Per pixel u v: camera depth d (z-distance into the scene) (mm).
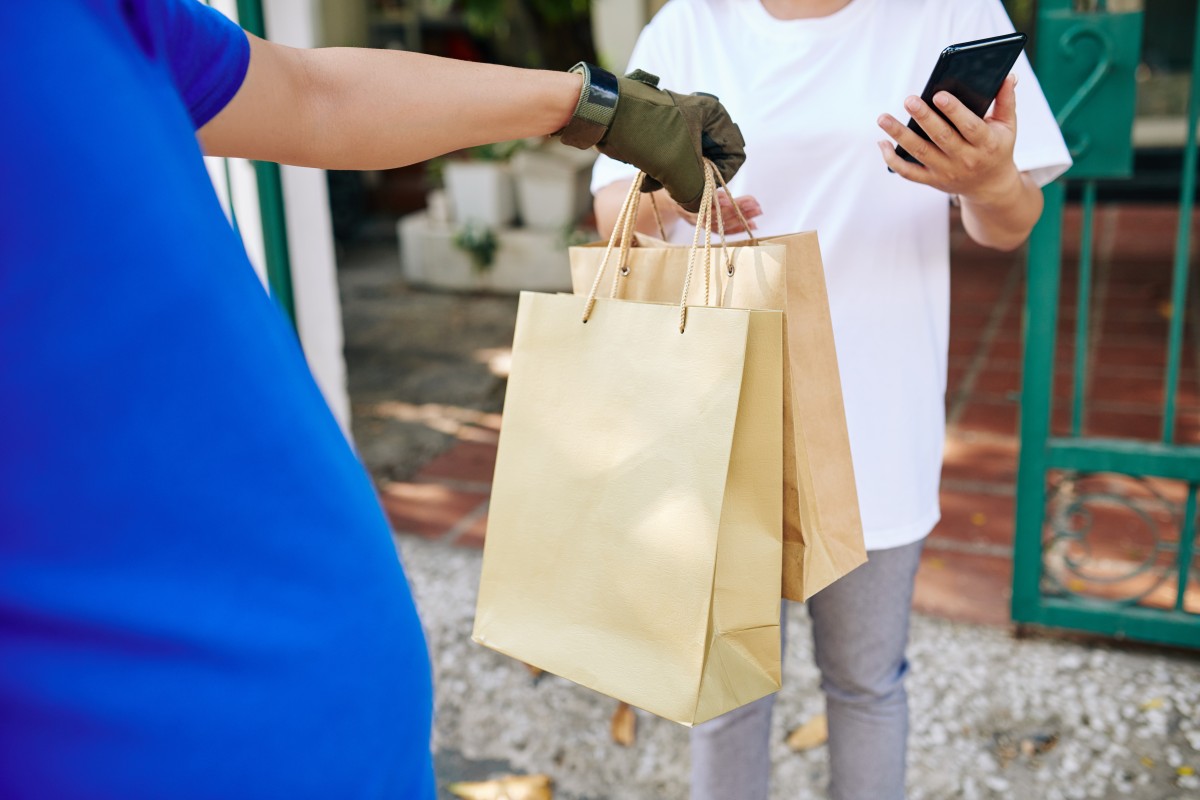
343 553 753
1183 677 2580
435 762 2412
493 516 1273
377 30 9875
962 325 5664
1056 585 2736
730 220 1475
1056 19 2240
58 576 620
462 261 6605
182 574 660
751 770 1770
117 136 632
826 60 1550
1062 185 2385
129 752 643
